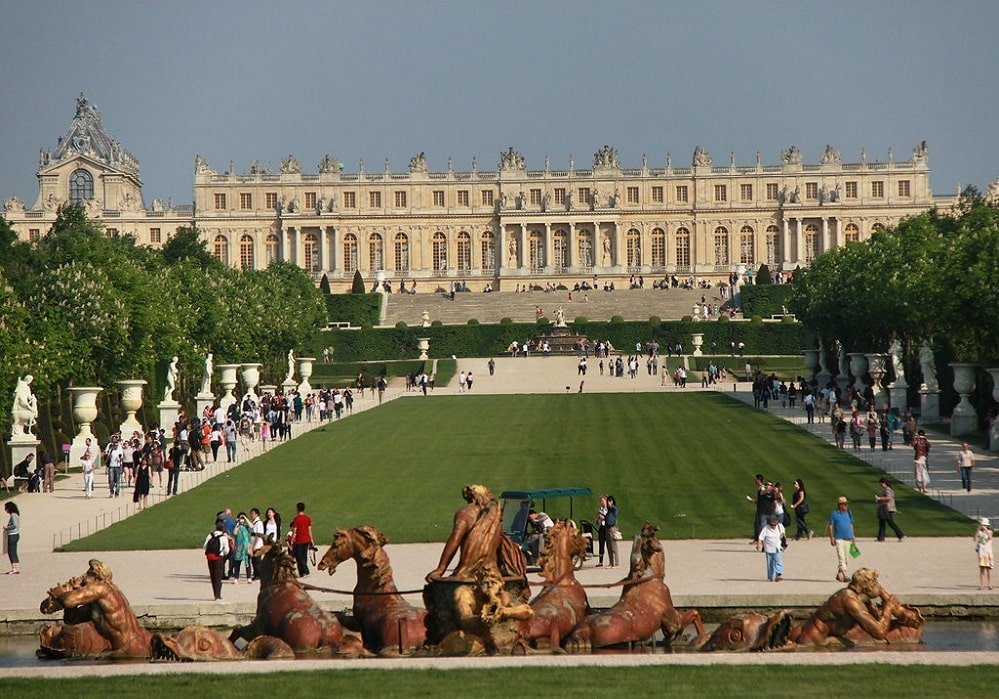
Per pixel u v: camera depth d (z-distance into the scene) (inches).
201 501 3221.0
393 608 1632.6
